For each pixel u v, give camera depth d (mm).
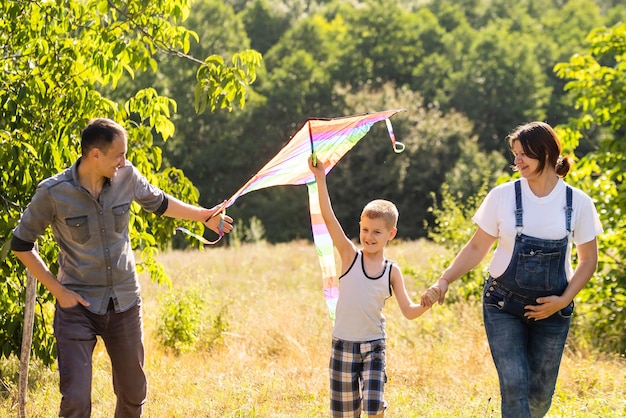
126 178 6719
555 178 6754
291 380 10766
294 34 77688
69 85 10594
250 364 12148
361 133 7375
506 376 6664
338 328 7176
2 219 10445
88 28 10711
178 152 65000
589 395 10141
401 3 99562
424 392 10250
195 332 14273
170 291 14820
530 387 6980
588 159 16188
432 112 67062
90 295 6590
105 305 6625
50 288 6441
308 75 69062
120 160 6418
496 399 9750
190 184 11914
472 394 10148
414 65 78500
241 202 65750
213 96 9844
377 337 7160
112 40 10391
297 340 13773
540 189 6742
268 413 9195
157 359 12625
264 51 83812
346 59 76188
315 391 10172
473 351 12172
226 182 66312
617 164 15930
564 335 6871
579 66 16766
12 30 10734
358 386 7227
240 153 66375
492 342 6812
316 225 7535
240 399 9711
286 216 64562
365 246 7137
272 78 69688
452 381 10812
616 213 15383
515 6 102062
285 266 29516
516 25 96062
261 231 49719
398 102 66750
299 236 64188
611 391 10367
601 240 15336
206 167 66188
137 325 6820
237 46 66750
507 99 73562
